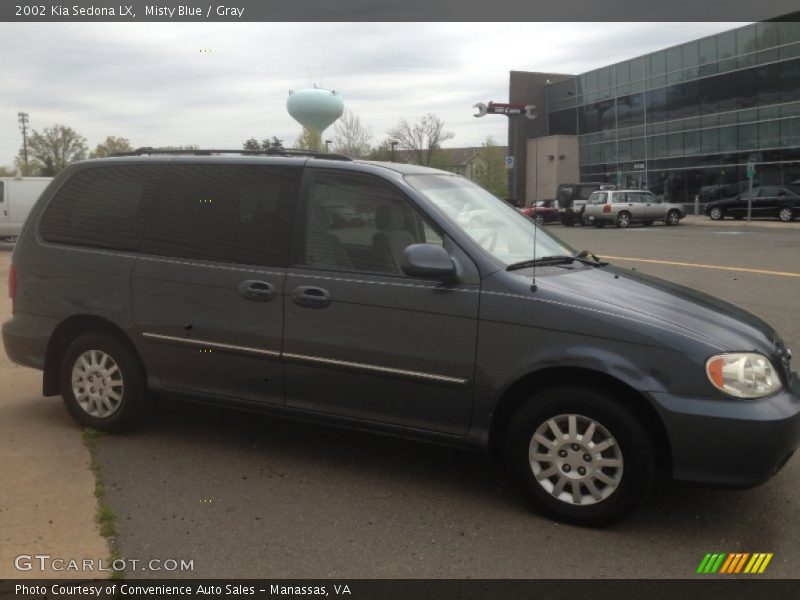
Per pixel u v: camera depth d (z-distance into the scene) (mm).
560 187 38656
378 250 4059
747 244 19984
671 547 3438
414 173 4391
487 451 3836
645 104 45000
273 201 4359
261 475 4238
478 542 3467
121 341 4734
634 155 46406
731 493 4043
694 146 41438
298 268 4195
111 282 4684
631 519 3725
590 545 3449
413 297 3873
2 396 5750
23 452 4508
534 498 3709
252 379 4332
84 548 3326
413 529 3590
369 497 3955
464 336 3758
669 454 3494
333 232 4180
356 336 3994
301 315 4125
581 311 3574
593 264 4465
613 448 3525
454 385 3791
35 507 3727
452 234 3918
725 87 38938
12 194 21812
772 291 10891
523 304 3668
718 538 3531
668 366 3420
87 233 4855
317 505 3846
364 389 4031
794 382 3730
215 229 4477
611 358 3480
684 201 42438
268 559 3281
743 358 3426
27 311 4988
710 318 3682
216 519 3668
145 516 3688
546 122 56156
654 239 22859
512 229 4449
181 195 4621
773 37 35844
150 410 5293
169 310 4504
